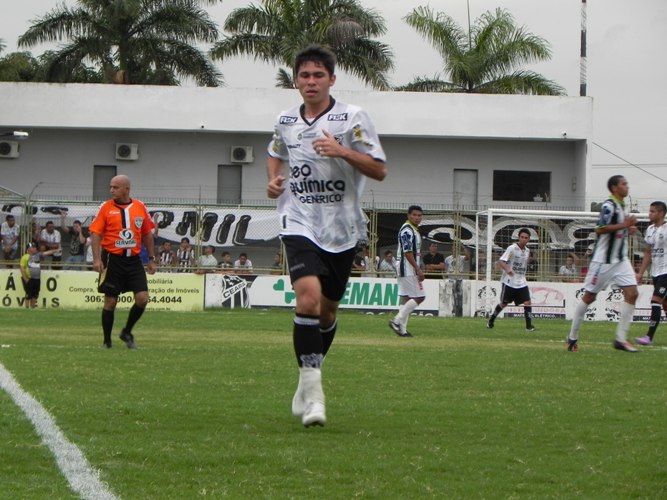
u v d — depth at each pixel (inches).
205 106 3196.4
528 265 2425.0
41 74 3772.1
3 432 559.5
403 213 2623.0
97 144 3253.0
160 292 2301.9
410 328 1748.3
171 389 751.1
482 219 2522.1
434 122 3238.2
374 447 545.3
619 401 743.1
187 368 901.2
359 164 583.2
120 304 2235.5
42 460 494.6
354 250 617.6
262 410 658.8
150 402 677.9
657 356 1162.0
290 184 611.5
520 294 1802.4
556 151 3316.9
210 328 1562.5
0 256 2393.0
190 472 477.7
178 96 3193.9
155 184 3265.3
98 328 1481.3
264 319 1851.6
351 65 3617.1
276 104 3208.7
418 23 3713.1
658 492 460.1
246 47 3624.5
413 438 575.8
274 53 3617.1
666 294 1457.9
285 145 620.1
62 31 3619.6
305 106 609.6
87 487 441.7
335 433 583.5
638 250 2373.3
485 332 1679.4
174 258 2423.7
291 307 2325.3
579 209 3275.1
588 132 3235.7
